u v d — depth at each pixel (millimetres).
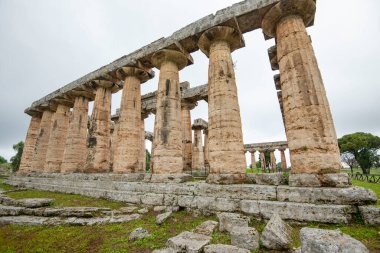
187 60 12062
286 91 7691
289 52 7840
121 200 9836
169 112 10742
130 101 13117
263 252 4305
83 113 17062
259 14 9000
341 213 5316
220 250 4133
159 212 7906
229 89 9086
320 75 7711
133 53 13570
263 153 34625
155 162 10320
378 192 9523
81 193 12023
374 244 4164
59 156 18031
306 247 3242
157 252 4352
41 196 11508
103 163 14188
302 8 8086
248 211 6570
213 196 7641
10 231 6234
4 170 42250
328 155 6496
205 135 26359
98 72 15672
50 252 4832
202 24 10164
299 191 6238
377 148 37844
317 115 6848
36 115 22672
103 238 5527
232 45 10289
